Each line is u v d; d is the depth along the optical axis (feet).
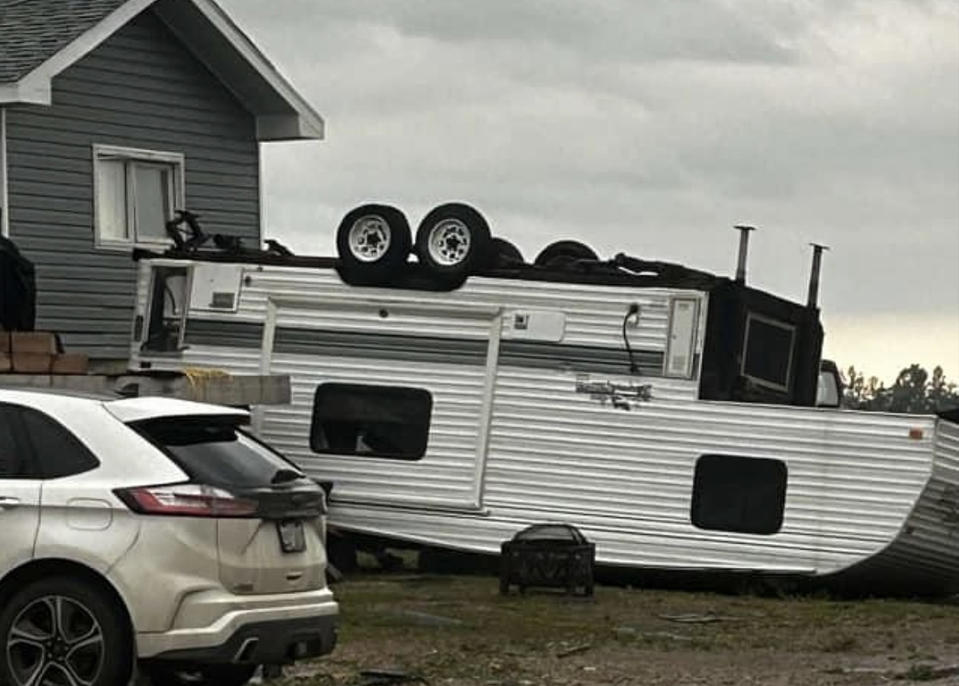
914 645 46.44
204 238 69.56
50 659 32.19
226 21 75.97
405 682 38.65
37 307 71.05
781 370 64.34
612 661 42.39
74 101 72.64
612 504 61.87
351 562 65.72
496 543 63.31
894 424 59.00
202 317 67.51
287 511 33.83
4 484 32.60
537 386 63.05
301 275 66.33
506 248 66.44
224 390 61.21
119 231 74.95
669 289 61.52
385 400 65.05
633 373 61.82
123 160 75.05
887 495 59.06
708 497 60.95
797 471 60.03
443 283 64.28
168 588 31.89
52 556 32.07
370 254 65.10
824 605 56.95
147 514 32.12
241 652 32.45
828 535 59.67
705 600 57.98
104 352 73.61
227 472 33.24
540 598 56.29
